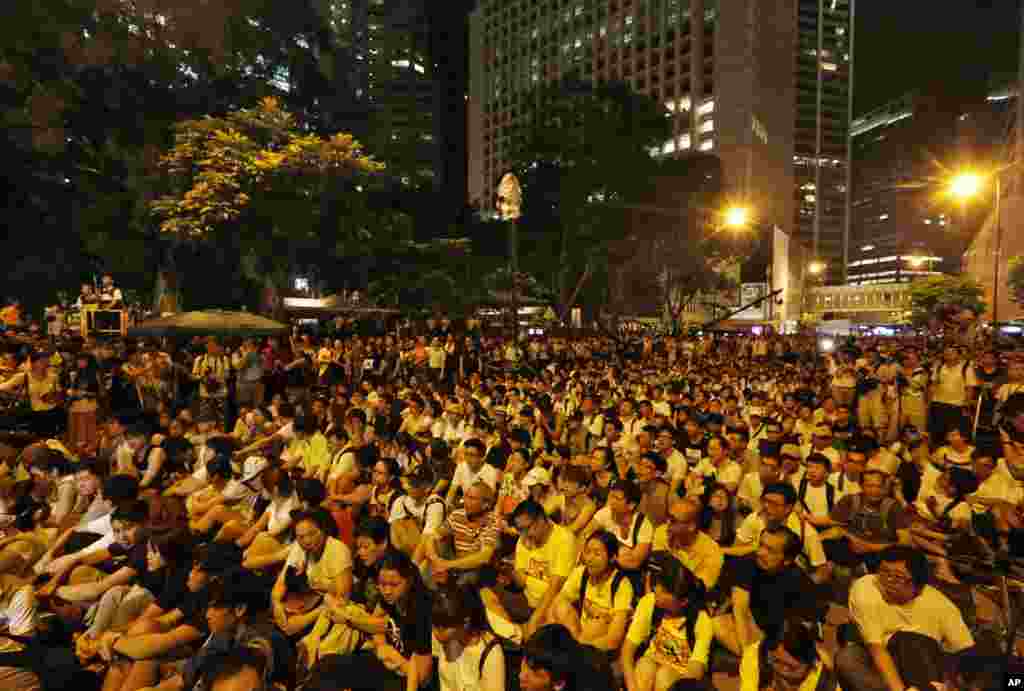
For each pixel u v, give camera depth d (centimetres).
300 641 514
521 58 12419
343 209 2617
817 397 1338
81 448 1002
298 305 3481
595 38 10950
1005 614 509
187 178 2352
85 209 2702
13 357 1264
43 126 2478
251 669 297
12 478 711
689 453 878
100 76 2658
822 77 12306
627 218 3872
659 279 5297
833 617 578
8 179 2550
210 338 1555
